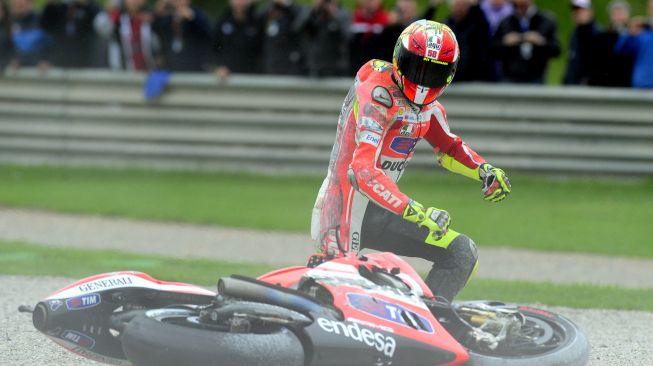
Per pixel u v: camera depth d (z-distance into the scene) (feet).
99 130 165.48
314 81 159.63
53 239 117.80
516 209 142.41
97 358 56.80
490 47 158.51
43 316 55.06
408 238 56.65
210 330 47.29
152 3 189.88
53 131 166.61
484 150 159.94
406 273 54.90
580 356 54.75
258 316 47.50
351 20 162.09
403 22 152.97
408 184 156.76
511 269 107.65
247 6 160.76
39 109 166.61
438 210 53.06
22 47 166.91
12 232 121.70
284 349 46.78
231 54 161.27
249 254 110.73
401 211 53.01
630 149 160.56
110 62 168.96
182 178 160.15
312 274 52.75
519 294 91.25
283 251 113.39
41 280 90.99
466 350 52.49
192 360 46.60
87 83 165.07
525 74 159.53
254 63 162.40
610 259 115.03
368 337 49.42
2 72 166.40
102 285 55.62
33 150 167.73
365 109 54.95
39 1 261.24
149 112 163.84
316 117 161.07
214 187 153.99
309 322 48.78
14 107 167.32
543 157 160.45
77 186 153.48
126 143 165.17
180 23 160.35
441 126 60.75
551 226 132.26
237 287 50.26
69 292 55.52
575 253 117.60
